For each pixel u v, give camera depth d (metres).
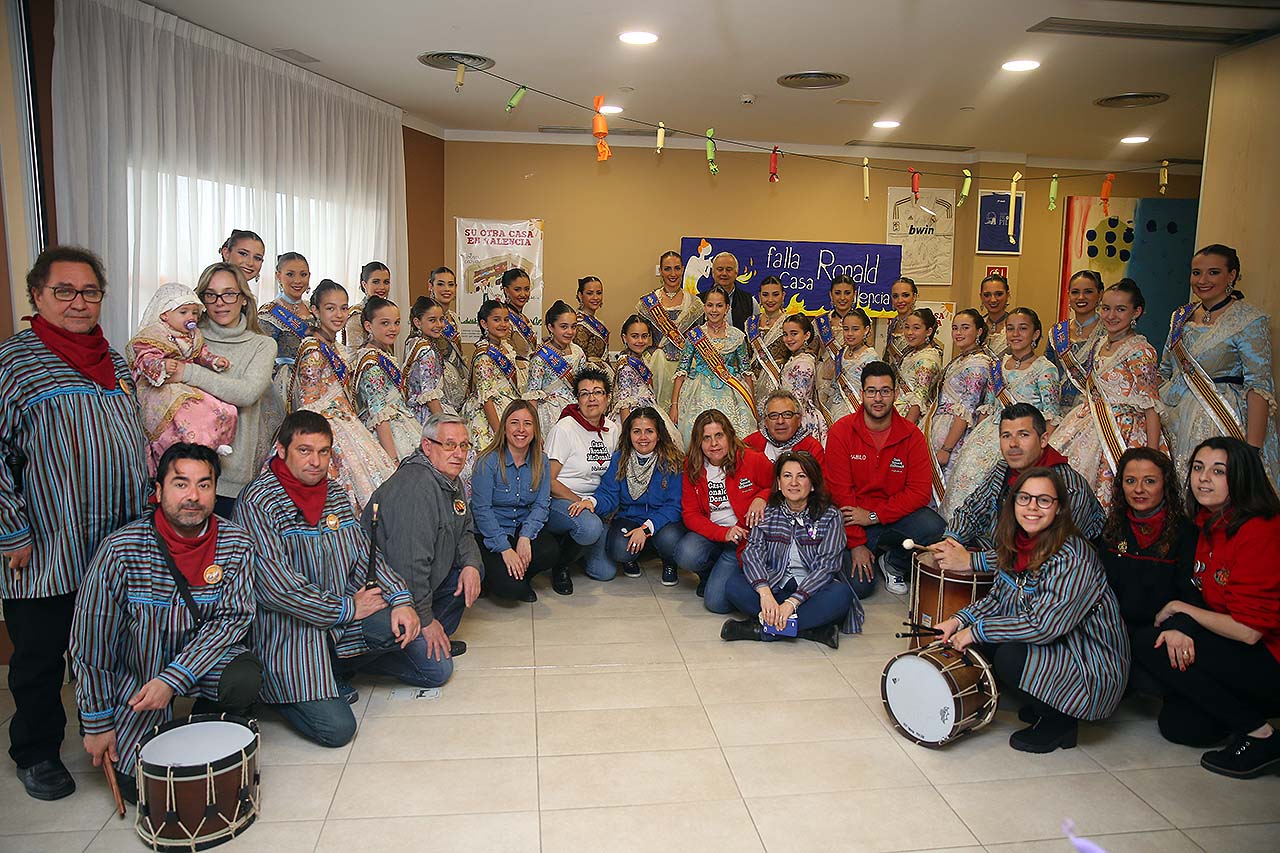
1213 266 3.72
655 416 4.24
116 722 2.36
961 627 2.83
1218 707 2.64
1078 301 4.16
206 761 2.18
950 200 7.25
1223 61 4.34
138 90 3.94
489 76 5.11
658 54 4.60
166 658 2.40
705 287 6.96
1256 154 4.14
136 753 2.29
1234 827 2.35
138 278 3.98
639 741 2.78
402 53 4.69
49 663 2.44
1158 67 4.68
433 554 3.13
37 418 2.35
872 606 4.11
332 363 3.83
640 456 4.23
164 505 2.34
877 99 5.45
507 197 6.77
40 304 2.40
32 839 2.23
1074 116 5.83
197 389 2.85
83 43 3.65
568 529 4.16
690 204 6.94
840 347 5.25
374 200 5.81
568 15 4.00
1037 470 2.71
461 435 3.19
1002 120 5.98
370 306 4.08
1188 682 2.67
